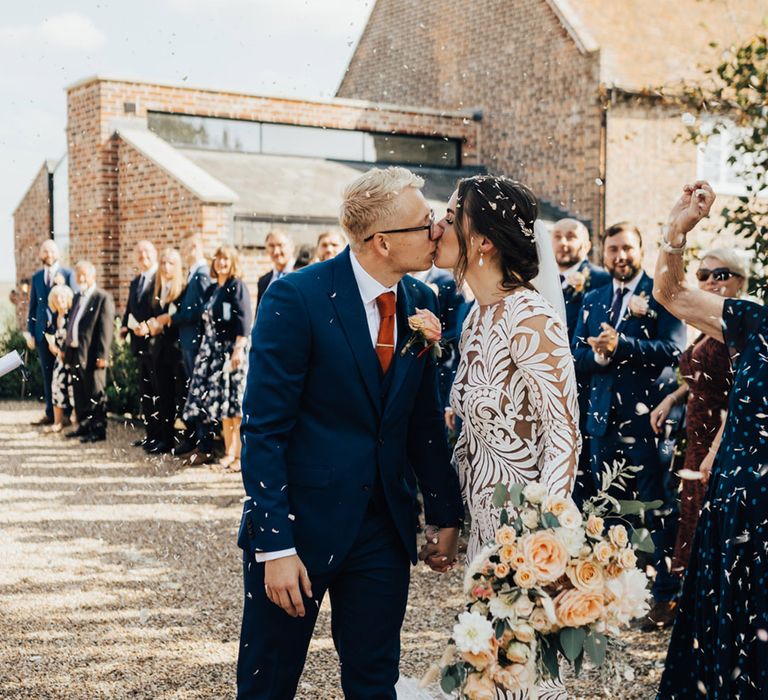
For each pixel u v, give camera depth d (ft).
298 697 10.91
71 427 32.37
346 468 7.66
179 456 27.07
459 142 51.57
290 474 7.71
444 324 17.33
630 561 6.90
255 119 45.27
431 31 54.24
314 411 7.75
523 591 6.88
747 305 8.27
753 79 15.23
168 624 13.44
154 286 28.04
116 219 42.19
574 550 6.86
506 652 6.94
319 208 41.22
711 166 47.03
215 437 28.50
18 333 42.91
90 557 16.98
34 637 12.89
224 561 16.72
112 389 35.65
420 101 55.42
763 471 7.86
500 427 8.11
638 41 47.01
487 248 8.05
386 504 7.93
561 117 46.29
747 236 14.60
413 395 8.07
